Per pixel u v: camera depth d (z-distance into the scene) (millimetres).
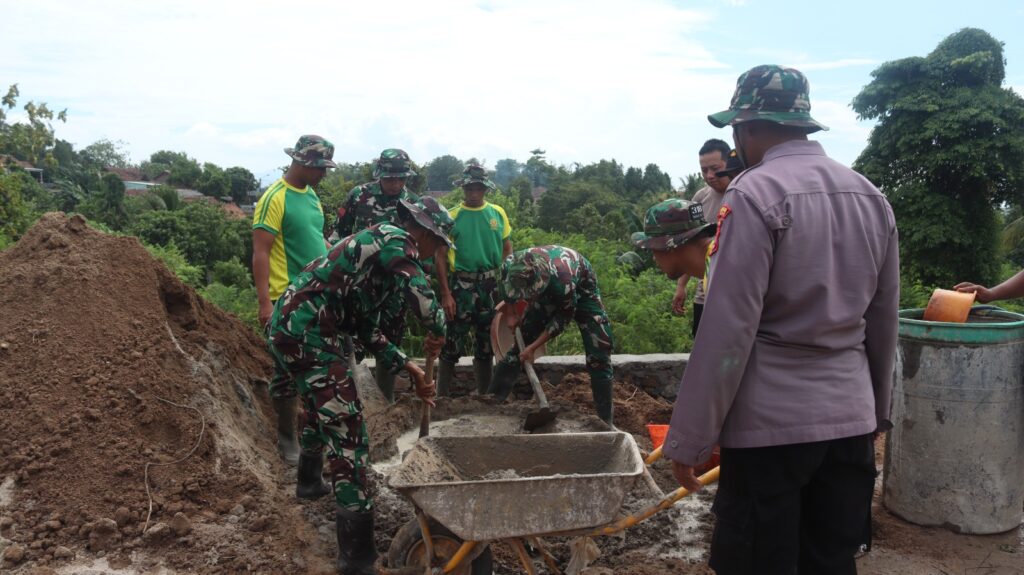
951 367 3754
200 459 4000
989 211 19672
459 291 6023
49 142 17578
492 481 2854
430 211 3494
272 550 3541
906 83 20312
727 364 2184
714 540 2500
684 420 2252
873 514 4125
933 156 19125
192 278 14484
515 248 11109
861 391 2336
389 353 3580
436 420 5223
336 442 3375
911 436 3934
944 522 3898
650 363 6375
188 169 78562
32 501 3607
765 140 2461
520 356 5047
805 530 2479
